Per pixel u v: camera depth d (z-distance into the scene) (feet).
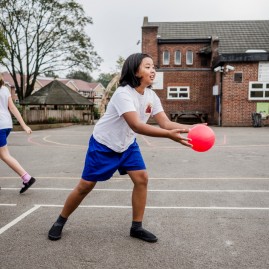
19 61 119.65
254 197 16.66
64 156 32.60
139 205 11.09
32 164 27.76
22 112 97.81
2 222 12.97
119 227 12.36
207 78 90.22
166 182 20.25
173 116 87.35
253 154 32.73
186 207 14.92
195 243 10.79
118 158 10.64
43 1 114.11
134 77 9.92
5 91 16.56
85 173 10.69
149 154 33.32
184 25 110.83
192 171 23.95
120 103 9.72
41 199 16.44
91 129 78.23
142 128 9.42
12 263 9.37
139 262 9.41
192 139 9.49
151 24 111.75
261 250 10.23
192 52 104.99
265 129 67.92
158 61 104.42
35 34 119.55
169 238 11.23
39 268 9.06
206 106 90.53
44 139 51.70
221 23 110.52
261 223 12.76
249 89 78.02
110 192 17.72
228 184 19.66
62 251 10.18
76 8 118.21
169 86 90.89
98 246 10.57
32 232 11.85
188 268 9.04
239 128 71.46
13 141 48.44
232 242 10.87
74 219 13.29
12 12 113.39
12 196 17.04
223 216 13.62
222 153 33.60
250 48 98.48
